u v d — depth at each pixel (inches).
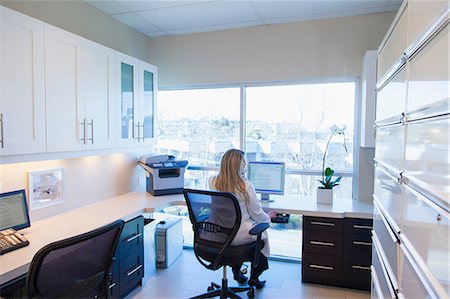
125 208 102.3
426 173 39.6
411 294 44.8
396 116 58.0
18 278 58.7
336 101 124.9
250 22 124.6
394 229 56.7
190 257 132.4
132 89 113.3
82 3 104.7
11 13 67.2
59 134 80.9
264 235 96.2
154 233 118.5
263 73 129.3
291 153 131.4
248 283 105.2
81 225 83.9
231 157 93.3
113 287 90.4
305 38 123.2
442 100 34.4
